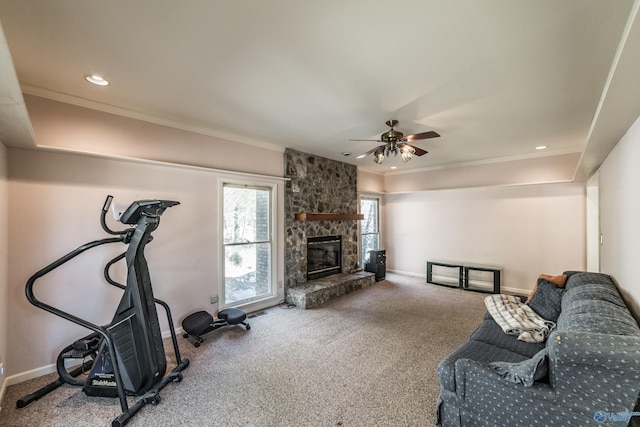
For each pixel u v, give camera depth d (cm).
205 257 369
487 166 561
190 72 225
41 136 255
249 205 427
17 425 194
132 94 265
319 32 175
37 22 164
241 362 274
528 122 337
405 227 686
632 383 127
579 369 138
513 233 532
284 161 470
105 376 222
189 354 290
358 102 281
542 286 302
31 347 247
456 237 604
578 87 246
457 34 176
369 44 187
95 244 226
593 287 243
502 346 227
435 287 567
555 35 175
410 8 153
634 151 217
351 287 529
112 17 161
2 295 225
